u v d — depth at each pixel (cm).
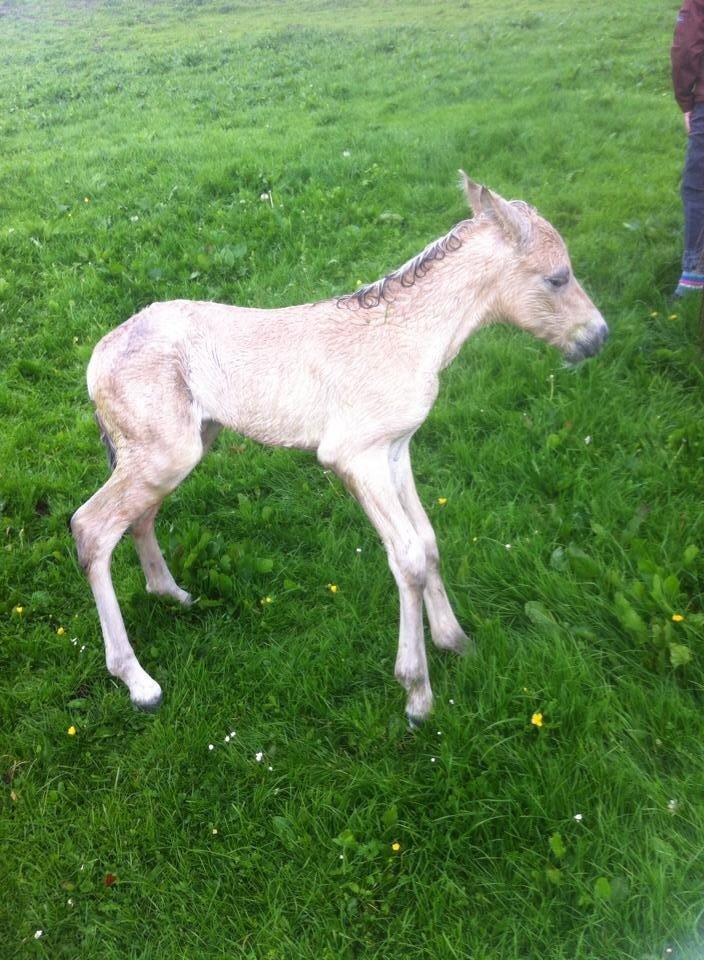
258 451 239
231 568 196
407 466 168
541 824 138
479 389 246
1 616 190
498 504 206
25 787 154
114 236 362
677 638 160
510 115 485
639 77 552
